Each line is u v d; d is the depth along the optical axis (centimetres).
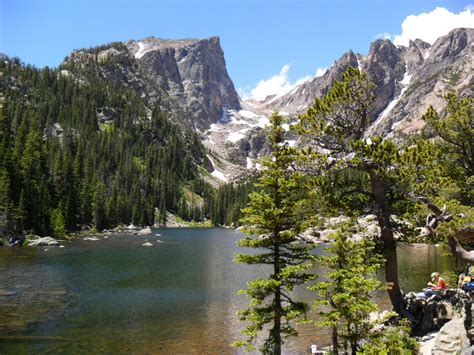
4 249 7025
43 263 5506
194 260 6256
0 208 7825
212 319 3039
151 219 16462
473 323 1477
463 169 2944
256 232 2020
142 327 2817
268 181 2022
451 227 1908
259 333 2725
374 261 2016
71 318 2975
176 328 2816
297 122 2702
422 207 2355
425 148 2525
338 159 2517
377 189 2534
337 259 1880
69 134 16775
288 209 1952
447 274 2791
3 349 2309
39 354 2256
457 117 2905
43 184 9525
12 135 13250
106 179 16188
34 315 3017
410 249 7331
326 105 2631
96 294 3769
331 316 1791
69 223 10344
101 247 7738
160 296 3766
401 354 1759
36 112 17962
